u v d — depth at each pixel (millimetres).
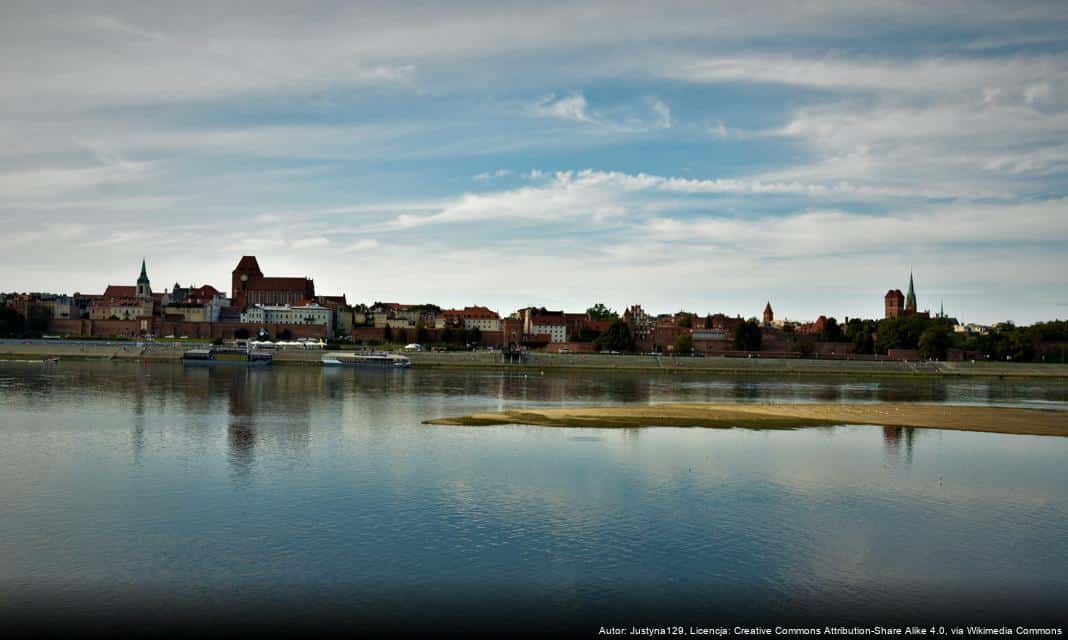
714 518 50656
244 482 58719
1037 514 53469
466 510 51500
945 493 58969
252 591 38344
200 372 181750
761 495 56844
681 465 66938
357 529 47406
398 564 41875
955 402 138000
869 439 85000
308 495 54969
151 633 34188
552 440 79312
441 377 182250
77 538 45406
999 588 40250
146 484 57906
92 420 90312
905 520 51438
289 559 42375
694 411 107188
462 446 74875
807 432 89375
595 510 51875
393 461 67000
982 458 74312
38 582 39250
